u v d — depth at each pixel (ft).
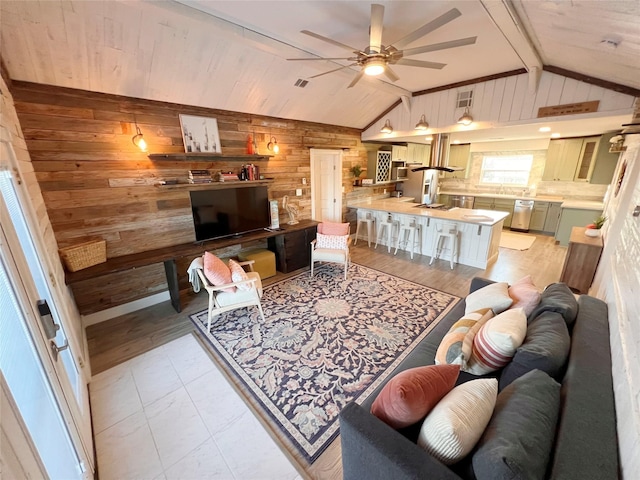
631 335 4.01
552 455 3.06
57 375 4.32
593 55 8.07
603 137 16.89
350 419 3.76
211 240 12.63
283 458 5.51
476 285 8.24
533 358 4.56
